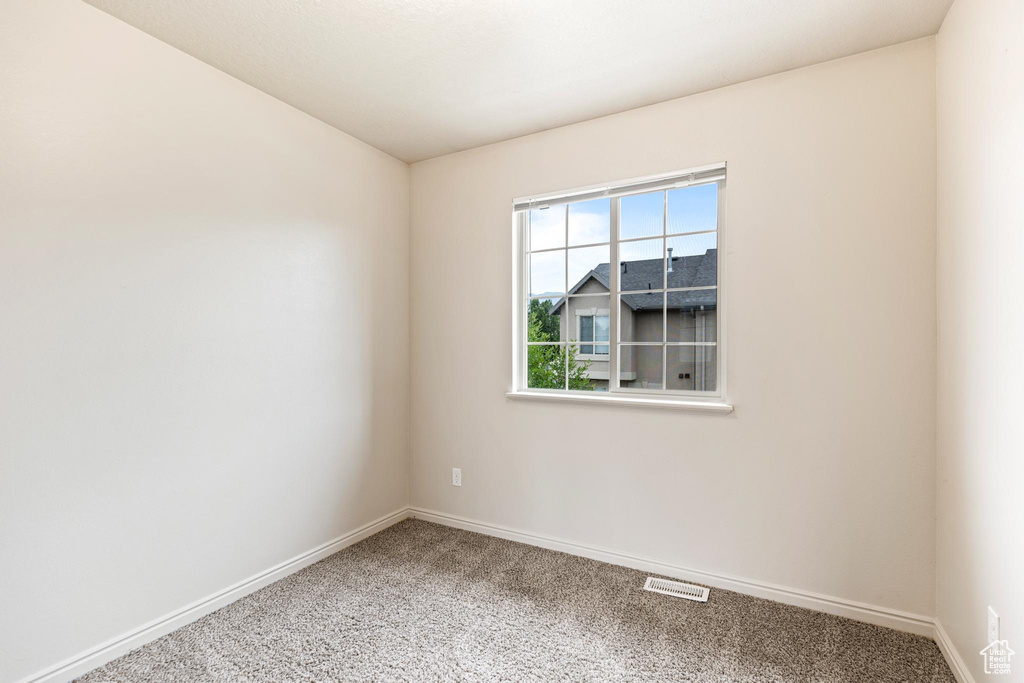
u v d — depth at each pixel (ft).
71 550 5.52
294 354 8.20
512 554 8.83
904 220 6.42
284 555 8.00
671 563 7.94
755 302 7.31
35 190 5.25
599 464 8.58
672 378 8.87
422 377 10.59
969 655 5.22
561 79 7.36
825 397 6.88
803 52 6.64
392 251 10.32
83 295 5.63
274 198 7.88
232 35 6.29
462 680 5.49
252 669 5.68
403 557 8.71
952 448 5.71
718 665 5.75
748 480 7.38
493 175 9.70
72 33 5.55
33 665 5.21
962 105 5.38
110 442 5.87
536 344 9.75
